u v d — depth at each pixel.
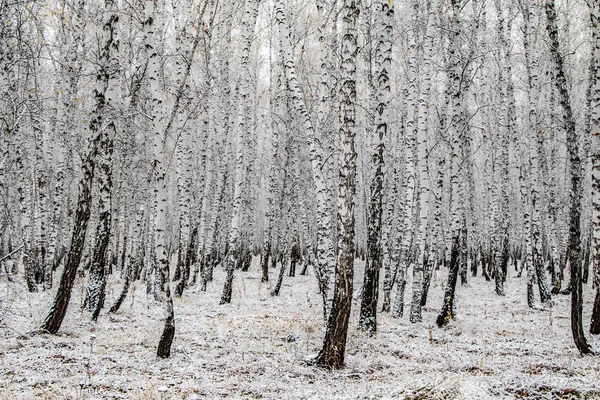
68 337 9.32
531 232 16.27
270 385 6.65
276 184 23.86
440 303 16.89
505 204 21.75
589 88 16.25
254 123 28.09
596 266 10.02
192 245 21.05
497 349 9.36
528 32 17.36
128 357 8.01
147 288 16.88
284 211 24.89
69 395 5.84
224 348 8.93
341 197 7.86
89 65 17.67
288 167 21.41
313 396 6.17
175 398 5.89
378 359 8.46
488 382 6.70
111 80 10.46
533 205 16.20
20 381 6.41
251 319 12.23
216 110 24.56
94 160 9.98
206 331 10.55
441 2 15.10
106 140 11.12
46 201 16.50
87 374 6.85
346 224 7.83
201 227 21.19
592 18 9.93
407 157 13.26
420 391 6.01
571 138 9.50
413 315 12.59
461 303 16.66
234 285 21.17
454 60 12.55
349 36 8.06
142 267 23.73
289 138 20.44
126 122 14.24
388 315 13.99
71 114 16.44
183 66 16.81
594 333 10.12
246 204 28.66
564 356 8.66
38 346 8.37
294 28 18.80
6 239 20.11
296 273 27.59
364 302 10.83
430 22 12.73
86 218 9.89
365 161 22.86
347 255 7.84
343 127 7.98
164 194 8.38
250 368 7.59
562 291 17.86
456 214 12.19
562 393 6.16
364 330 10.59
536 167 16.25
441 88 23.58
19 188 15.05
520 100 26.47
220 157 20.94
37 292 15.16
